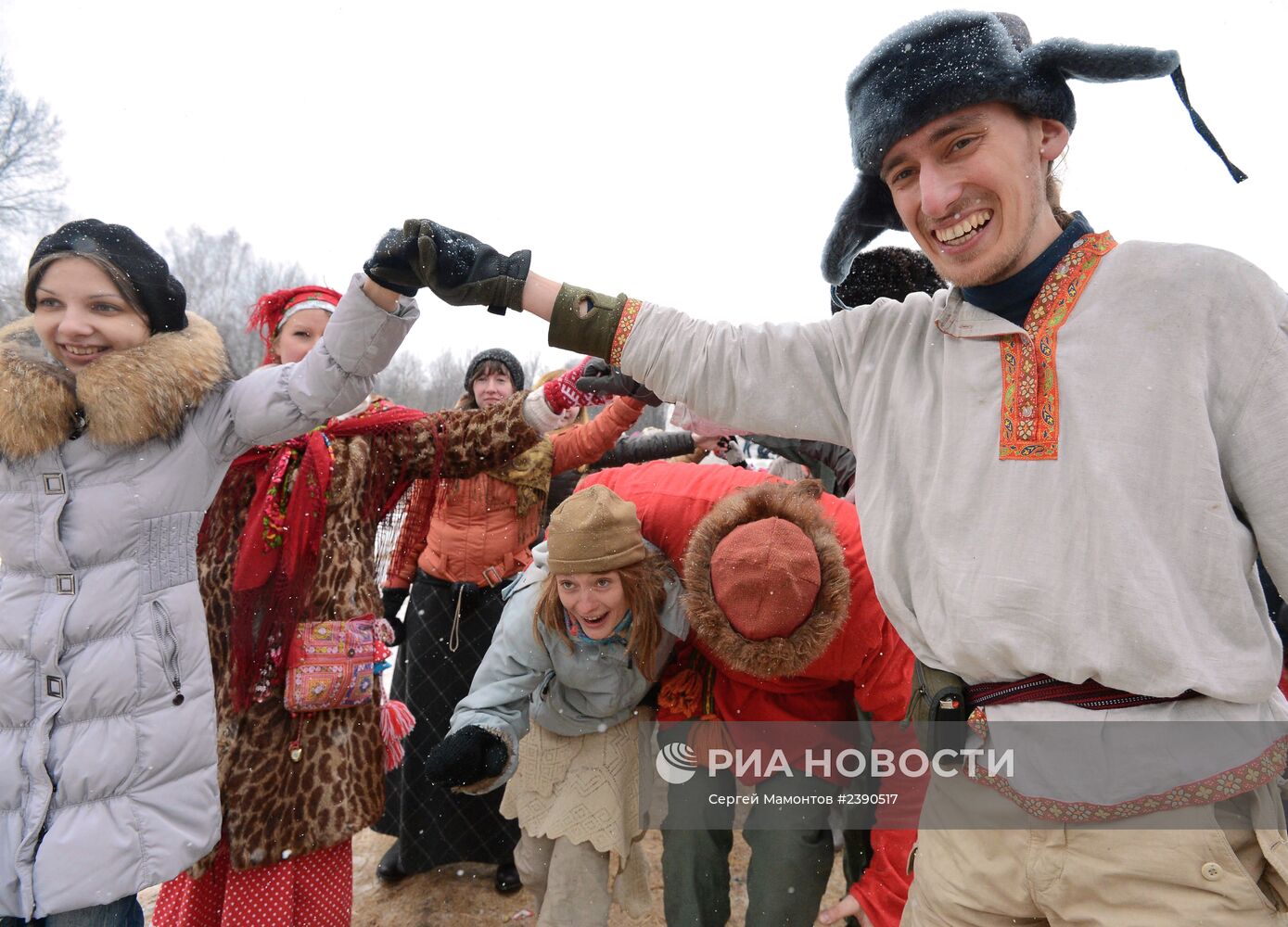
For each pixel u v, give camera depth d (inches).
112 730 57.2
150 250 61.1
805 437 56.9
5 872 54.9
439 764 70.2
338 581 72.4
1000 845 47.2
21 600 57.5
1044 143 47.2
